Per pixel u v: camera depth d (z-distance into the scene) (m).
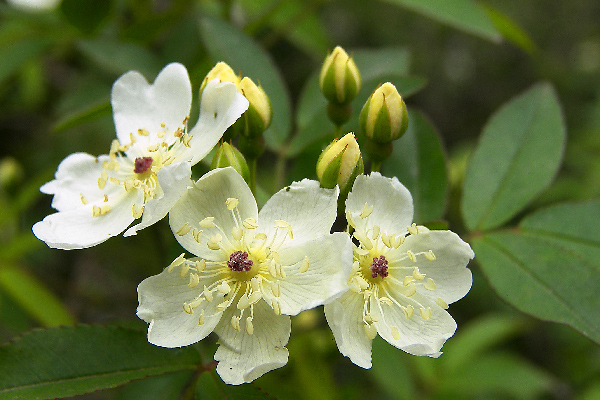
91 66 0.22
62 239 0.17
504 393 0.25
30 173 0.26
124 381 0.16
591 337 0.16
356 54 0.21
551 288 0.17
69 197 0.17
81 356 0.16
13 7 0.21
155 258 0.23
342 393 0.21
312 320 0.21
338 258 0.16
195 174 0.18
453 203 0.25
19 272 0.20
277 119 0.19
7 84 0.23
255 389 0.16
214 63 0.19
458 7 0.19
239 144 0.18
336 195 0.16
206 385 0.16
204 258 0.16
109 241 0.23
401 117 0.17
